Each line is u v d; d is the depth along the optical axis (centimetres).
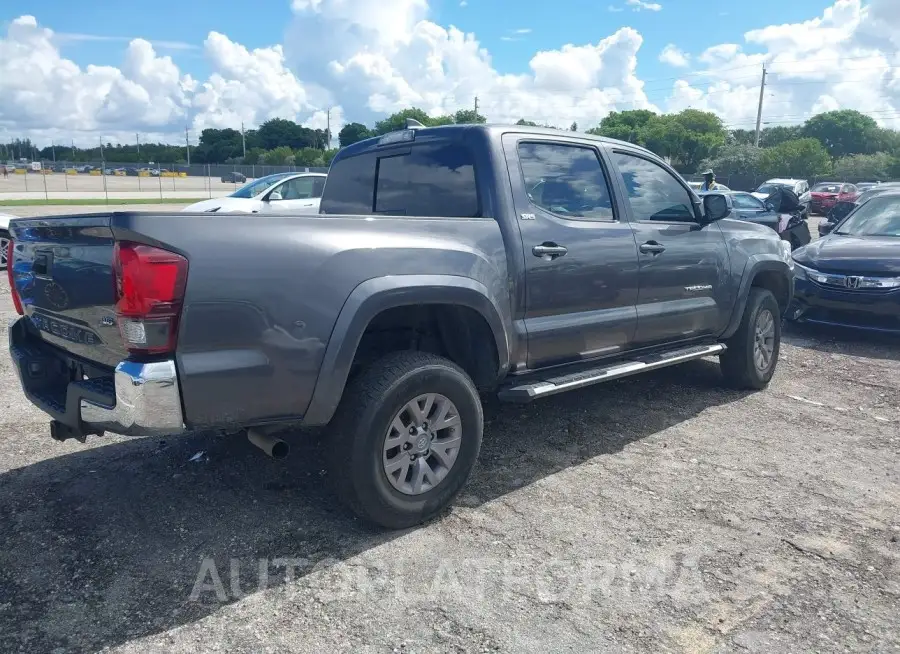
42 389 354
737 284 556
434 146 425
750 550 339
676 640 273
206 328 288
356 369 360
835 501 393
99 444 455
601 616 287
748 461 448
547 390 401
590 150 459
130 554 327
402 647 267
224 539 342
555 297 417
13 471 414
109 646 265
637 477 420
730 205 516
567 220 427
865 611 293
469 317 383
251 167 6719
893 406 568
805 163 6353
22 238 369
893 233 865
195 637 271
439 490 359
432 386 347
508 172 401
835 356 734
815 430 508
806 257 825
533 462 441
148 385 277
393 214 452
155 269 276
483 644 269
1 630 273
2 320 777
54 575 310
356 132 11000
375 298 325
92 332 317
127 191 4578
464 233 372
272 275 300
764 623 284
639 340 484
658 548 340
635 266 464
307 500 383
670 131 8050
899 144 10588
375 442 330
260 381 302
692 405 560
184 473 414
